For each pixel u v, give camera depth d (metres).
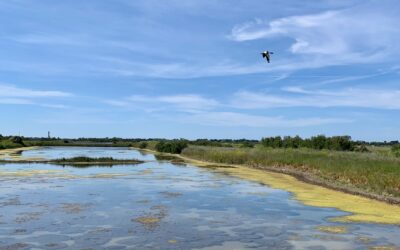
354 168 34.88
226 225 18.80
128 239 16.38
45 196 25.92
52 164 53.28
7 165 50.75
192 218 20.12
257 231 17.77
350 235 17.17
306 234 17.33
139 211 21.61
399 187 27.78
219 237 16.80
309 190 29.88
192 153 77.75
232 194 27.67
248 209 22.45
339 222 19.47
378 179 29.95
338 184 32.56
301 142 81.19
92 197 25.75
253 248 15.38
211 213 21.33
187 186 31.53
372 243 16.05
